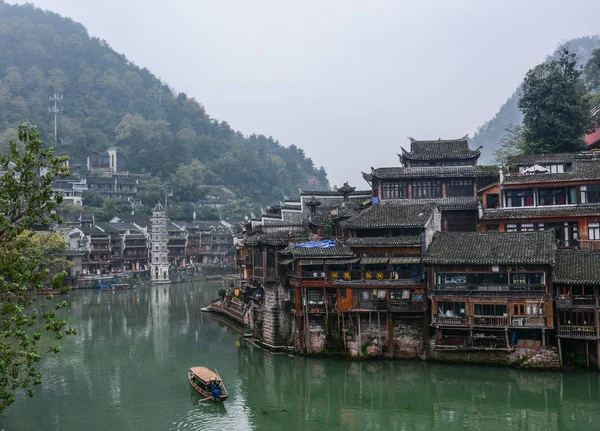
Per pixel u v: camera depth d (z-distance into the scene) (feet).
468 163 232.12
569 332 150.61
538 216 187.42
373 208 190.70
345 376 164.04
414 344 170.09
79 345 215.92
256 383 163.94
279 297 194.08
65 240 401.29
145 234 485.97
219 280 472.44
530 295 153.89
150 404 149.48
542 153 247.91
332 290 179.42
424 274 168.14
